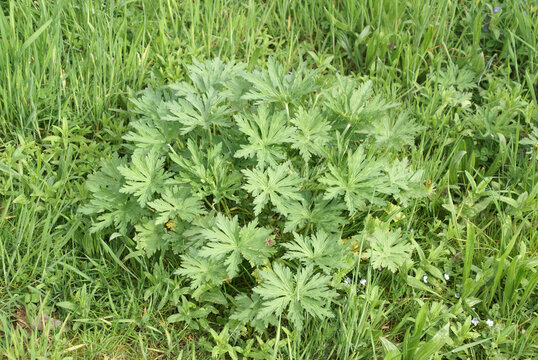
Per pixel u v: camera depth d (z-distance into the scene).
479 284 0.80
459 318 0.80
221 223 0.76
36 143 0.90
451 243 0.88
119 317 0.77
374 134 0.89
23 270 0.78
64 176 0.84
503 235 0.84
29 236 0.79
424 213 0.90
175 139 0.87
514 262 0.78
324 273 0.82
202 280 0.75
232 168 0.85
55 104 0.93
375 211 0.87
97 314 0.77
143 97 0.86
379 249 0.80
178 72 0.98
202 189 0.83
